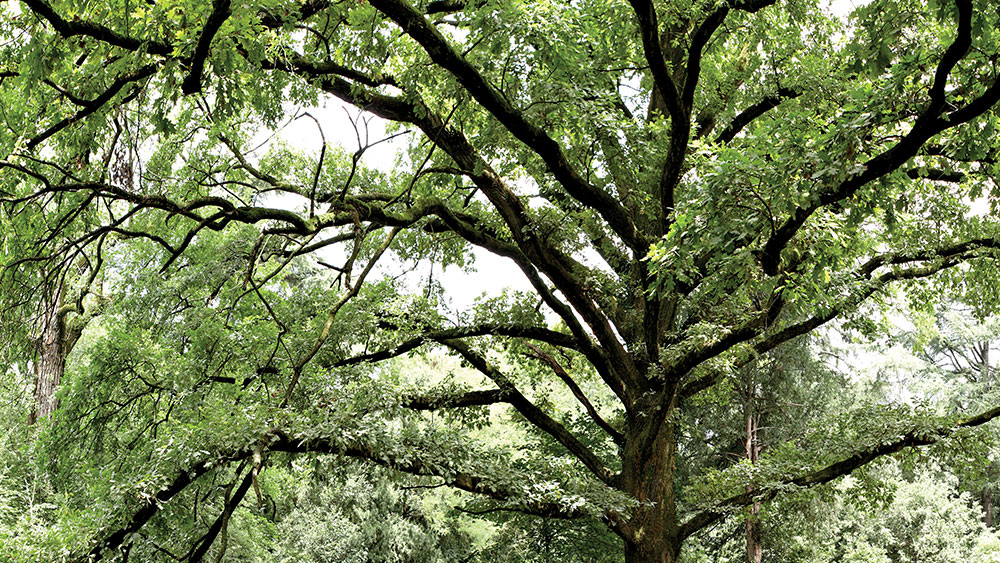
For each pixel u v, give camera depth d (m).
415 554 22.97
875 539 23.02
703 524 11.32
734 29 11.20
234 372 10.48
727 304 11.74
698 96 12.88
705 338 10.25
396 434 10.21
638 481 11.23
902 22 6.08
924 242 13.06
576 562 17.39
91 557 7.91
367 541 22.78
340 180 13.23
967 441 11.85
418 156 13.41
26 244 9.10
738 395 21.12
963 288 14.93
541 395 15.91
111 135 9.71
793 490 11.41
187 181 12.31
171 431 9.09
